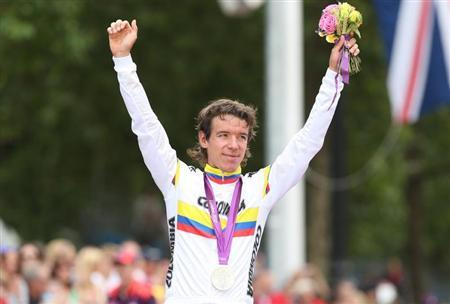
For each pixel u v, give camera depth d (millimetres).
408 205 70500
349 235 66688
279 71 35000
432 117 62156
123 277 26766
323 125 14305
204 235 14125
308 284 33469
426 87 34625
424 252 79062
